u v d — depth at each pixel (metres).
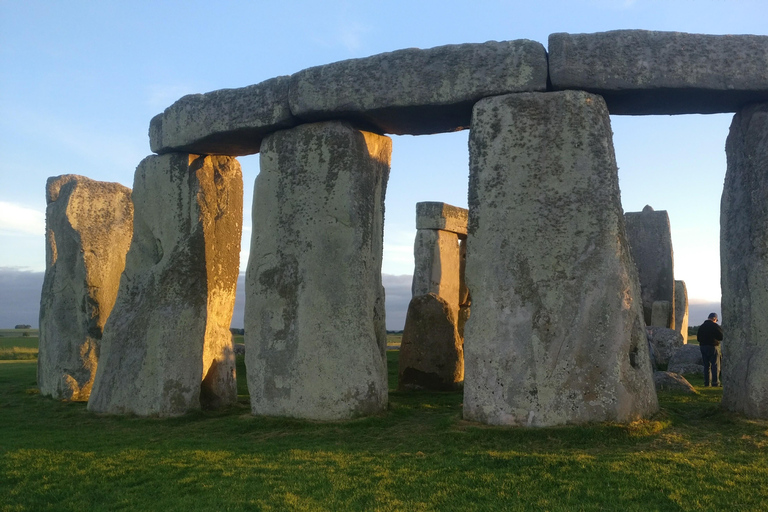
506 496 4.33
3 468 5.17
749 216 6.46
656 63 6.14
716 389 8.64
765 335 6.24
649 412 6.07
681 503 4.10
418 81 6.53
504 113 6.31
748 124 6.49
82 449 5.90
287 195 7.12
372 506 4.22
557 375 5.95
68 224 9.52
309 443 5.90
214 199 8.09
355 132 6.98
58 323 9.45
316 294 6.87
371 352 6.89
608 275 6.02
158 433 6.71
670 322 14.93
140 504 4.41
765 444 5.27
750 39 6.17
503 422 6.00
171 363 7.55
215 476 4.89
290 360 6.89
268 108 7.18
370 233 7.07
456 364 9.70
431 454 5.34
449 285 15.07
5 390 9.89
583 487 4.41
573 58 6.21
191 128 7.69
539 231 6.17
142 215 8.30
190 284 7.78
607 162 6.18
